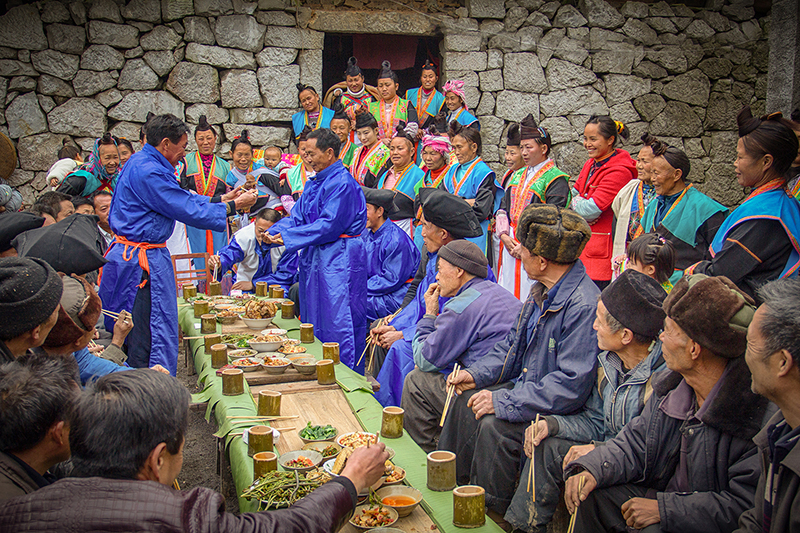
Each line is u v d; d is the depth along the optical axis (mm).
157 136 3799
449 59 7988
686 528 1801
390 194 4824
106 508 1195
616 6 8344
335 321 4316
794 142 2834
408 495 1894
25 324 1753
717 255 2906
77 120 7520
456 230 3650
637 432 2062
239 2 7711
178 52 7660
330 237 4293
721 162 8375
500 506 2523
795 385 1376
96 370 2646
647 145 4035
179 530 1202
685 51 8227
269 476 1865
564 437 2348
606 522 2068
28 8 7289
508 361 2756
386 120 7539
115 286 3816
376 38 8555
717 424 1842
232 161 7879
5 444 1476
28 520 1183
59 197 3908
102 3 7414
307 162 6574
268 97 7895
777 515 1389
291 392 2832
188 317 4215
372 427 2439
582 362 2418
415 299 3982
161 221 3898
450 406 2840
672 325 1873
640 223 4180
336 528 1506
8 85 7324
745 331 1743
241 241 5316
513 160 5449
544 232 2490
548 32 8094
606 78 8203
